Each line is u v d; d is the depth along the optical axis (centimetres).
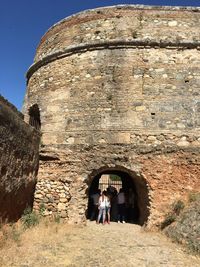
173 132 1141
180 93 1188
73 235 972
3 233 862
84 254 787
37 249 797
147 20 1288
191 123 1152
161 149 1123
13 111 956
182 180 1097
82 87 1242
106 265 717
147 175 1112
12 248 779
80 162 1153
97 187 1580
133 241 941
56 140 1202
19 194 1027
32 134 1116
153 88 1194
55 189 1153
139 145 1134
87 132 1177
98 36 1297
